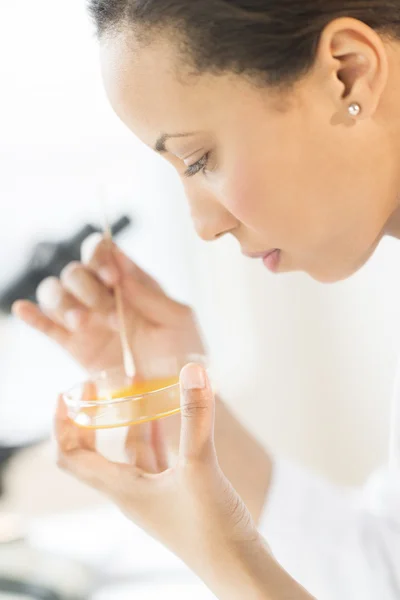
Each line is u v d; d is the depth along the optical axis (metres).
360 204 0.76
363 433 1.71
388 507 0.94
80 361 1.02
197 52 0.71
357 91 0.72
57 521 1.18
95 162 1.62
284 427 1.76
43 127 1.59
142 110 0.74
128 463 0.82
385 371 1.64
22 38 1.54
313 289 1.69
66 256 1.19
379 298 1.61
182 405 0.72
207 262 1.73
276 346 1.74
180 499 0.75
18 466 1.22
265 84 0.72
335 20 0.71
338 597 0.93
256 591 0.74
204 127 0.74
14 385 1.59
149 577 1.04
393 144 0.75
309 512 0.96
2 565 1.03
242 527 0.74
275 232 0.76
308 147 0.74
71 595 1.00
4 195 1.58
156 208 1.69
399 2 0.73
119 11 0.74
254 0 0.71
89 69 1.56
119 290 0.98
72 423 0.84
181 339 1.01
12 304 1.19
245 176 0.74
